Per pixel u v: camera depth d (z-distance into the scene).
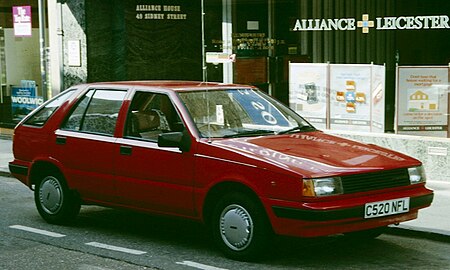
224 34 14.12
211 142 7.64
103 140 8.51
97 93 8.90
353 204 7.03
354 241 8.35
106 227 9.09
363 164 7.31
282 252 7.83
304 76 13.01
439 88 11.62
